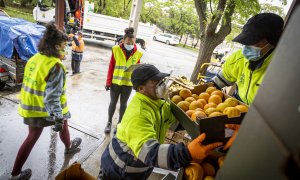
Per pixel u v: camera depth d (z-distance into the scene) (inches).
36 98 102.3
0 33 200.1
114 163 69.8
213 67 297.1
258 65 70.9
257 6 171.8
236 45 370.9
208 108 58.6
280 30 64.1
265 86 22.5
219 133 45.6
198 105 61.6
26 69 104.0
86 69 340.5
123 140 67.7
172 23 1315.2
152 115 62.2
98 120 192.7
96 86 274.8
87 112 203.5
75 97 230.2
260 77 70.8
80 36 296.0
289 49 20.1
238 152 24.0
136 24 245.6
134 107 61.8
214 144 45.6
